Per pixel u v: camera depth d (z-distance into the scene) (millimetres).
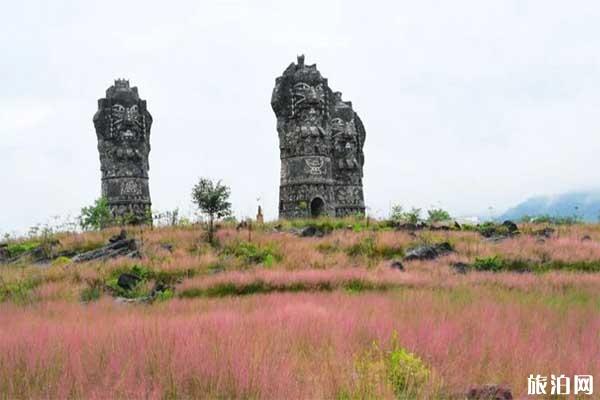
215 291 22281
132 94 57188
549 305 15953
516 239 34406
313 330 11148
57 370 8219
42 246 36875
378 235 35219
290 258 30047
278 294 19875
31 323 13805
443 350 9625
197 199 36156
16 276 27078
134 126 56438
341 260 29547
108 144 56094
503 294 18688
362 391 7297
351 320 12133
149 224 51500
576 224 45969
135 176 56406
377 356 9016
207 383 7500
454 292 19422
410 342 10164
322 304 16312
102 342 9852
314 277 23062
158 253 31875
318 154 52719
